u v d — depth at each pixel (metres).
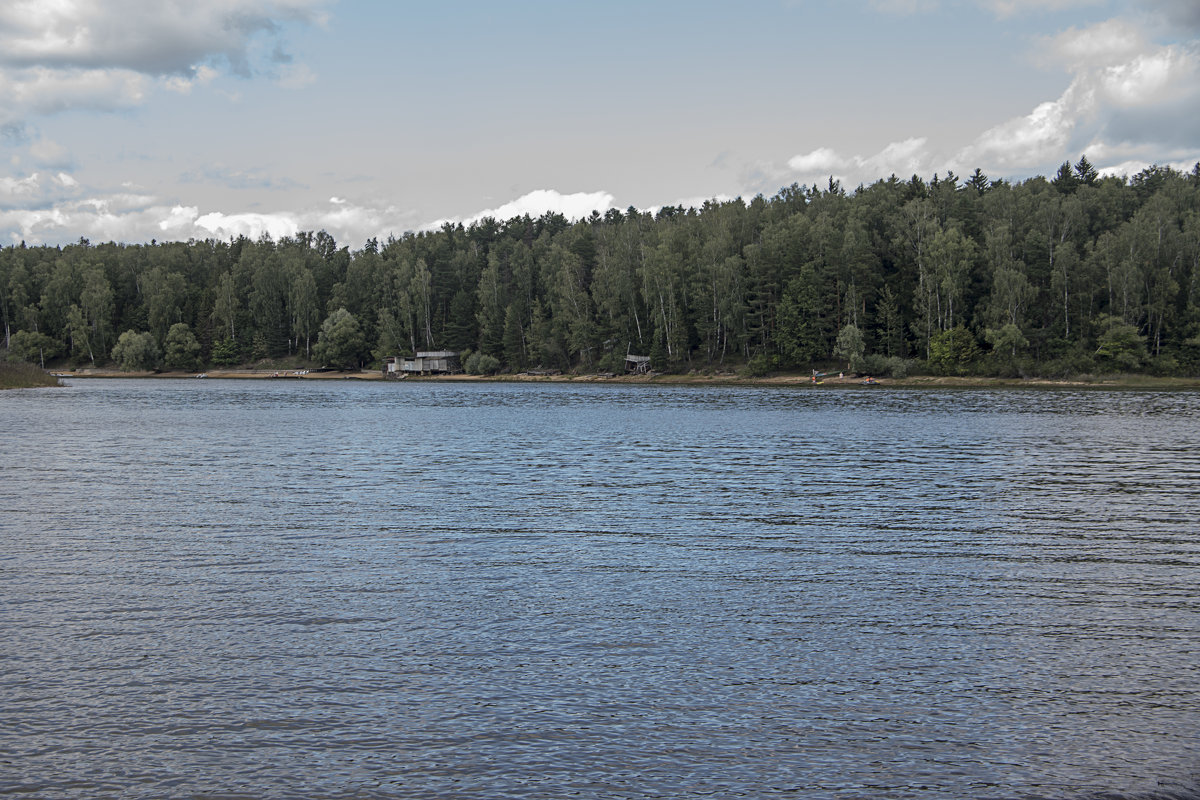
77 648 12.80
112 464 35.62
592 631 13.66
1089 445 42.91
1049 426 54.66
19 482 30.30
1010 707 10.98
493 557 18.69
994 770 9.48
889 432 51.03
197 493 27.81
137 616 14.31
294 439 47.28
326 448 42.50
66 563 17.97
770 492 28.22
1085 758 9.74
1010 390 104.00
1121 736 10.25
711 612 14.65
